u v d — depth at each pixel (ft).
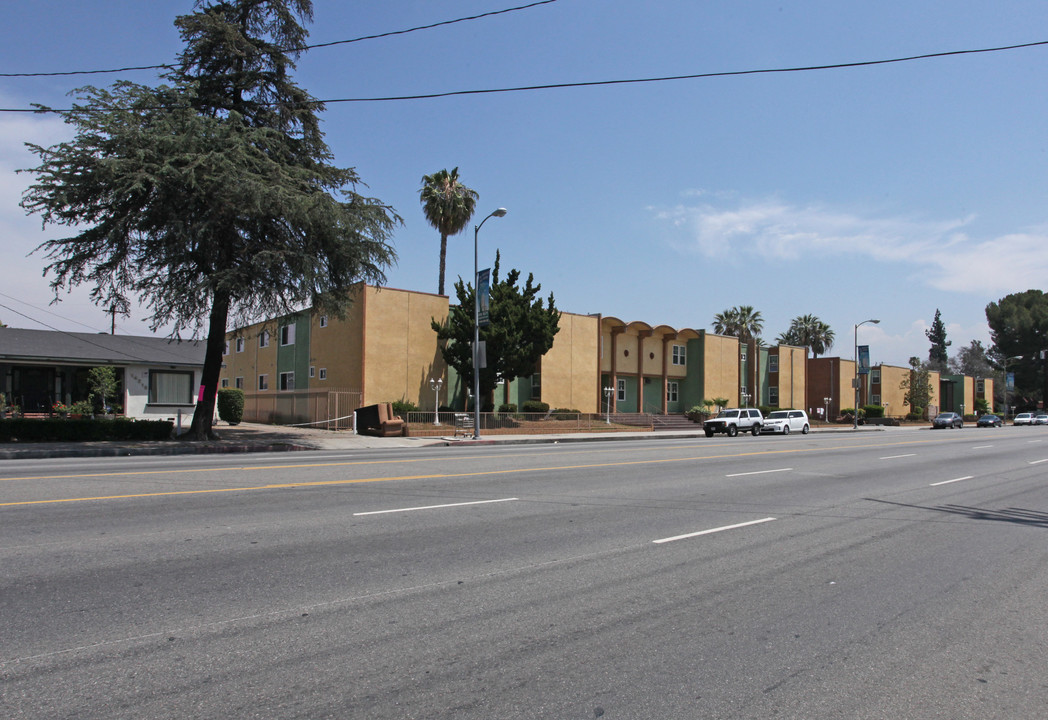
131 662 13.94
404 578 20.44
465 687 13.19
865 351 179.32
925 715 12.62
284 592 18.75
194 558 21.94
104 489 35.35
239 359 154.81
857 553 25.36
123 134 62.49
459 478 43.73
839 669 14.60
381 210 79.61
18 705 12.02
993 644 16.28
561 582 20.47
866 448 86.58
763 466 57.62
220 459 57.26
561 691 13.12
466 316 111.24
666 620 17.38
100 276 70.08
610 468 52.65
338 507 31.55
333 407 106.22
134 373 103.60
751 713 12.46
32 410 97.81
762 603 18.99
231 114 71.20
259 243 72.69
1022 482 51.29
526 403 127.13
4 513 28.45
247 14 78.95
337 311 81.56
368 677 13.52
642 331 157.99
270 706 12.19
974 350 399.85
